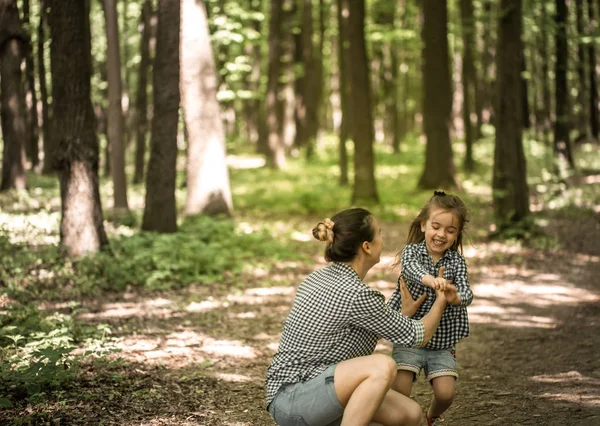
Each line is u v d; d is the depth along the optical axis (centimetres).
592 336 648
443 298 341
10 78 1577
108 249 909
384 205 1670
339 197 1820
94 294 785
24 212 1269
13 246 916
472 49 2331
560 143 1845
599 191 1650
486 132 2852
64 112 888
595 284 879
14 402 436
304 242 1231
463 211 368
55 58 882
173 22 1048
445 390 371
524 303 799
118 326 667
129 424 414
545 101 2247
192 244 959
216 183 1306
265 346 624
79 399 449
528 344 634
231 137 3155
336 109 3934
